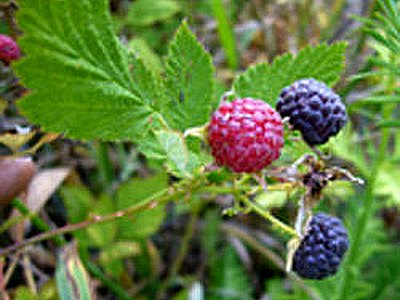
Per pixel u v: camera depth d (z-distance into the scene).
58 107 0.08
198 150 0.09
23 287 0.13
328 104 0.09
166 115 0.09
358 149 0.16
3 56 0.10
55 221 0.16
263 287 0.19
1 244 0.13
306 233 0.09
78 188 0.15
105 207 0.14
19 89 0.12
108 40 0.08
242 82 0.10
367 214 0.15
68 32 0.07
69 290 0.11
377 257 0.19
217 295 0.18
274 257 0.17
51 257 0.15
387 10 0.10
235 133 0.07
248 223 0.19
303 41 0.23
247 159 0.08
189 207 0.17
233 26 0.22
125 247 0.15
